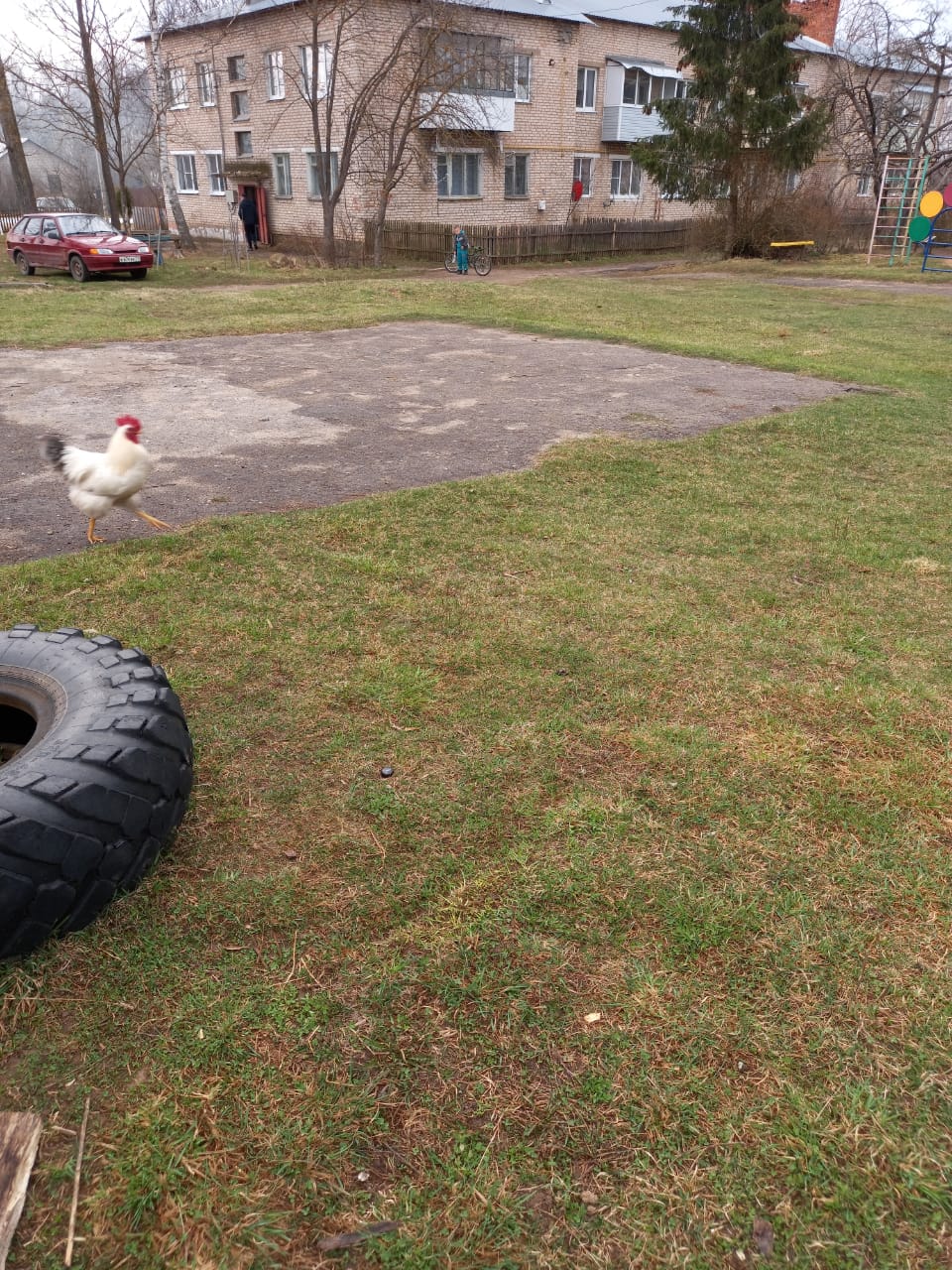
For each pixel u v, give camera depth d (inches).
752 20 948.0
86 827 86.1
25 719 116.2
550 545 193.9
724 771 115.6
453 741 121.0
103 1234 62.8
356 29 1025.5
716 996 82.2
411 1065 75.4
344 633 150.9
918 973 84.8
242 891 93.7
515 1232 63.2
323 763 115.7
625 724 126.1
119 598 162.1
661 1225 63.8
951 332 540.1
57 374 385.4
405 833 102.9
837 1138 69.9
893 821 106.7
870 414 327.3
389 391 359.6
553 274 971.3
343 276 908.6
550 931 89.4
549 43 1178.6
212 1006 80.1
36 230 840.9
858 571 185.0
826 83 1296.8
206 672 137.3
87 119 1154.7
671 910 91.9
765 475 251.1
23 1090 72.6
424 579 173.8
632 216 1401.3
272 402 337.7
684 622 158.1
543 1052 76.7
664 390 370.3
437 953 86.4
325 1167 67.2
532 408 332.5
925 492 239.3
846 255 1123.9
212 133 1321.4
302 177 1189.7
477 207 1203.2
